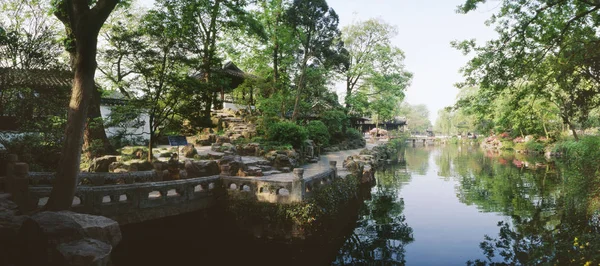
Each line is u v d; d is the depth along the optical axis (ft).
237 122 82.89
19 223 20.36
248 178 37.63
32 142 36.94
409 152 157.17
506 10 41.55
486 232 39.27
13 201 25.57
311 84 90.58
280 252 33.45
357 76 119.96
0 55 34.40
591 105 53.72
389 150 131.75
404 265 30.60
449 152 155.33
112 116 42.47
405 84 122.01
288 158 56.59
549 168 86.63
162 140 70.49
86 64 24.06
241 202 36.81
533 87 47.24
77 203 29.94
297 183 35.55
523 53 42.22
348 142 113.39
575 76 49.49
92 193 27.89
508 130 156.87
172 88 41.63
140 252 31.19
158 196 33.94
